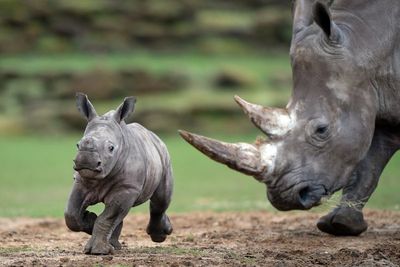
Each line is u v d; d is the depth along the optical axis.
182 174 80.12
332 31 33.69
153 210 34.19
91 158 29.20
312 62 33.66
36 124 135.75
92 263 28.95
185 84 156.25
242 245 35.75
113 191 30.62
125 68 162.00
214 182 73.19
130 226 44.16
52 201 59.75
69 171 83.00
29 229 43.00
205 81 159.25
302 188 32.28
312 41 33.97
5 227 43.97
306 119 32.78
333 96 33.38
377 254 32.91
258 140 32.25
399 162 89.50
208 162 92.50
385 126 37.66
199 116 137.12
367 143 33.88
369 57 34.62
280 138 32.31
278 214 48.78
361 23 35.28
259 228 42.09
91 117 30.78
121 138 30.50
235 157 31.05
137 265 28.89
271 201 32.62
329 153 32.84
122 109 31.14
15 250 33.50
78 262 29.16
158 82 153.88
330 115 33.06
